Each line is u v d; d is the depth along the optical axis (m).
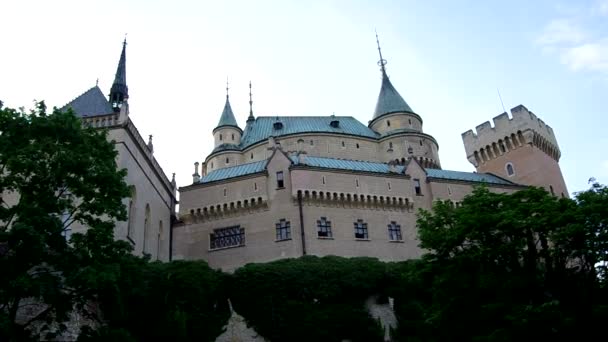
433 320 30.97
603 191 29.08
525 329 26.05
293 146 71.50
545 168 75.38
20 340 23.83
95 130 30.67
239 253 53.94
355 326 43.72
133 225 44.78
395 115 77.25
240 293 43.69
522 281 28.19
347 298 45.62
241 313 42.91
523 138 76.62
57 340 29.50
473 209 31.28
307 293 44.41
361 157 72.69
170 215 57.47
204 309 41.47
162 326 38.12
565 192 76.31
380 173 60.09
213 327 41.16
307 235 53.72
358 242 55.31
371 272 47.12
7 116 27.72
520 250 29.48
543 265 31.05
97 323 33.84
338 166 61.53
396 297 46.38
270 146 68.00
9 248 24.62
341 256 52.84
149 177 51.03
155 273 40.50
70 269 25.50
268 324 42.25
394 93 80.62
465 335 29.75
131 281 29.00
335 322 43.38
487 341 26.89
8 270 23.86
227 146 76.25
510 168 77.38
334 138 72.88
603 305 26.09
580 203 28.98
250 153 74.31
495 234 30.03
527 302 28.39
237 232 55.34
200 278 42.34
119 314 35.97
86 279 23.48
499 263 30.02
